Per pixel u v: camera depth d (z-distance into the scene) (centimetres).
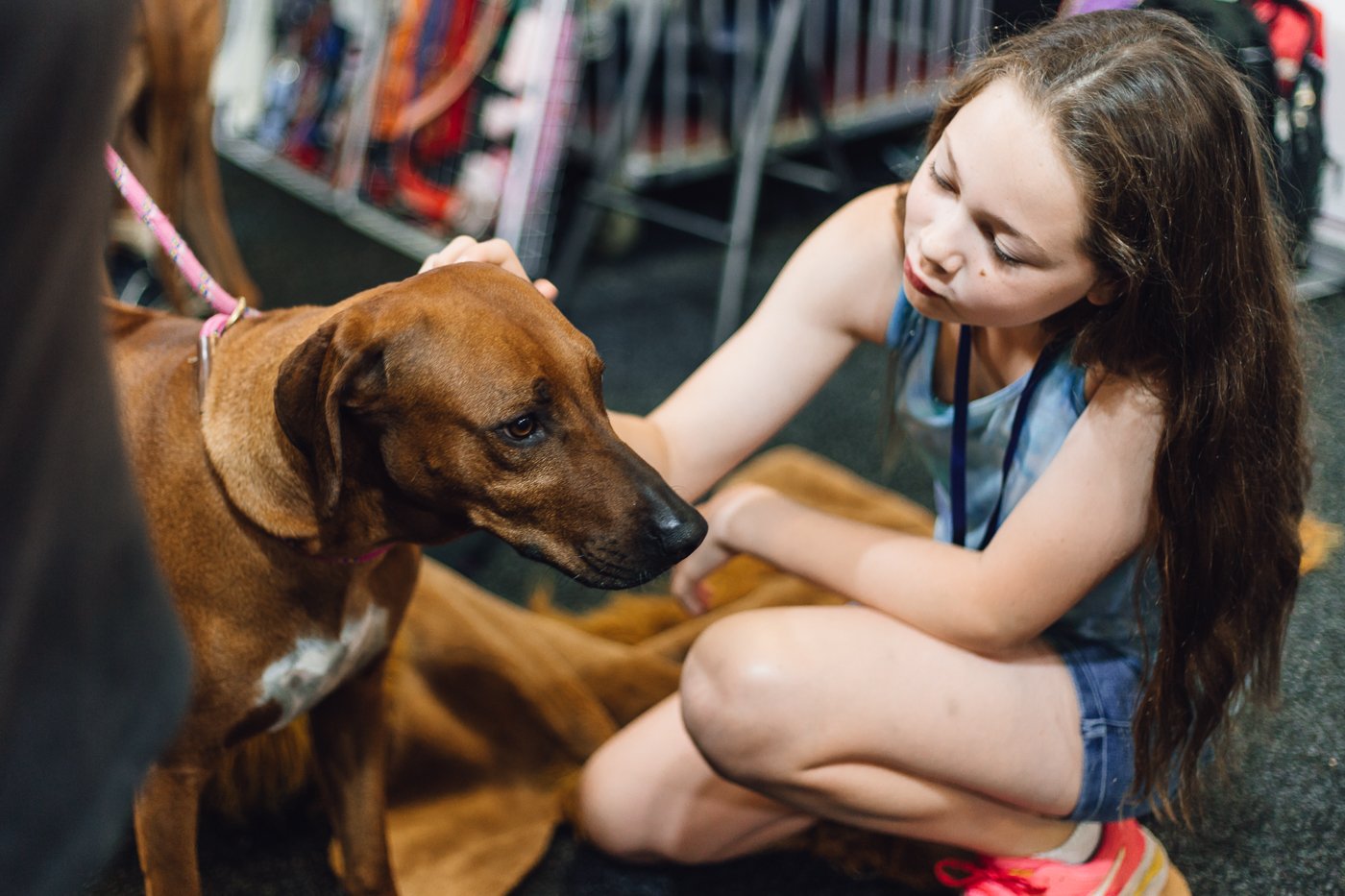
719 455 158
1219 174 119
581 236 342
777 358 157
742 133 389
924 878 166
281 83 420
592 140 402
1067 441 133
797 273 157
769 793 149
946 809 147
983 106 119
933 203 125
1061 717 144
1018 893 150
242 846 172
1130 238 117
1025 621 136
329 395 113
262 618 127
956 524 151
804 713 139
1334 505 234
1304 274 286
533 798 179
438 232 362
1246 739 184
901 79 445
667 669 198
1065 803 146
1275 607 142
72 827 71
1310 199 207
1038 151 115
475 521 126
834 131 431
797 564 152
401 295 120
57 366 63
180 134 242
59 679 69
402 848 167
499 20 345
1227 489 130
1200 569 133
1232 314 124
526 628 200
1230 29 182
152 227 134
